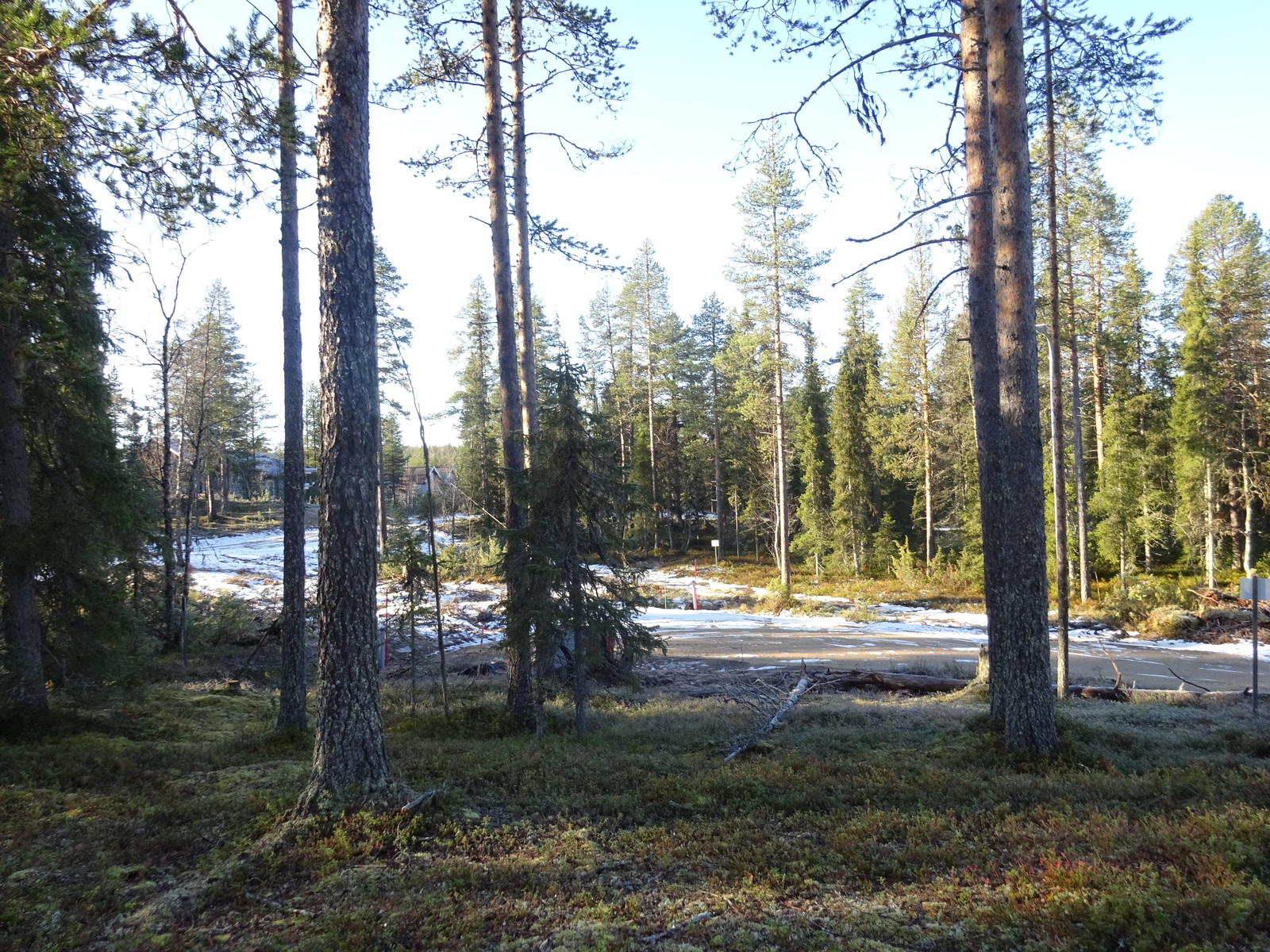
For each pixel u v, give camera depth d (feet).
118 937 15.35
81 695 36.17
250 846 20.03
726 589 130.31
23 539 32.04
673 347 174.60
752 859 18.79
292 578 36.58
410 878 17.81
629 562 38.58
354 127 23.07
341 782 21.95
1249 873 15.70
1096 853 17.62
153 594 61.41
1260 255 116.16
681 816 22.95
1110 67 34.81
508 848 20.25
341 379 22.58
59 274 34.17
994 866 17.65
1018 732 29.73
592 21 40.40
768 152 111.04
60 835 20.75
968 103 34.37
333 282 22.68
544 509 36.78
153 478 65.26
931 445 135.23
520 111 42.32
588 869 18.61
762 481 162.91
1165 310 135.74
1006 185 29.63
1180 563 136.56
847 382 146.92
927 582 126.21
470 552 113.09
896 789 24.79
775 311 115.44
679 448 184.14
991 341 34.45
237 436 168.76
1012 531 30.01
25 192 32.50
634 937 14.79
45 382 34.96
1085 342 110.32
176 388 81.41
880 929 14.75
